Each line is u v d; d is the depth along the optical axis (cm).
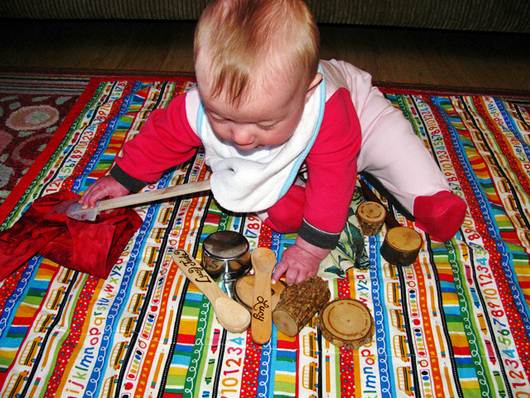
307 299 76
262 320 76
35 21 178
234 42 62
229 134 69
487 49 175
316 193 81
